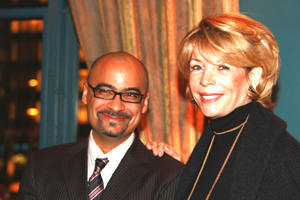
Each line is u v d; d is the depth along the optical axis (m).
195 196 1.12
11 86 2.46
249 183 0.96
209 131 1.28
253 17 1.90
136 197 1.24
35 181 1.34
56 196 1.27
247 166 0.99
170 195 1.26
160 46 1.97
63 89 2.37
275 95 1.86
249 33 1.01
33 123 2.43
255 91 1.07
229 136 1.13
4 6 2.46
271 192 0.93
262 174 0.95
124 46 1.98
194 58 1.11
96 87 1.31
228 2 1.84
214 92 1.06
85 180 1.29
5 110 2.45
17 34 2.48
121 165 1.32
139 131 1.98
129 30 1.98
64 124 2.35
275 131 0.99
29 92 2.44
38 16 2.40
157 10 1.97
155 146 1.46
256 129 1.04
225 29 1.02
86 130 2.39
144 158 1.37
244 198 0.95
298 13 1.85
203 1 1.89
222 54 1.00
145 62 1.95
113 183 1.27
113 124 1.28
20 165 2.42
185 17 1.91
